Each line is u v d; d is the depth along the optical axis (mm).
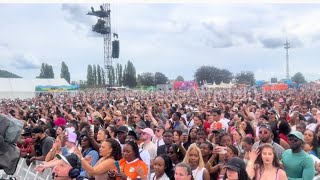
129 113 18719
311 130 8766
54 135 13109
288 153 7047
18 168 10992
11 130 4980
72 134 8734
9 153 5016
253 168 6184
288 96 40094
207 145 7875
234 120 14164
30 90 73250
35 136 11180
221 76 150375
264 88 68000
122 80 126562
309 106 22406
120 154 7102
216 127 12852
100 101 39312
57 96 66688
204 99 38188
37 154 11125
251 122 14117
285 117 14305
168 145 9531
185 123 15086
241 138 9664
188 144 9891
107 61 89562
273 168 6082
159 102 30000
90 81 129500
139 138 9930
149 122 15703
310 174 6742
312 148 8625
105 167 6598
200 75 149000
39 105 35250
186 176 5562
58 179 5879
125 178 6527
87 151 8891
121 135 9836
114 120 15188
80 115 19688
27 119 18703
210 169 7586
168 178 6918
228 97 44562
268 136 8016
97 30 87125
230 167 5520
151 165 8078
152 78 140625
